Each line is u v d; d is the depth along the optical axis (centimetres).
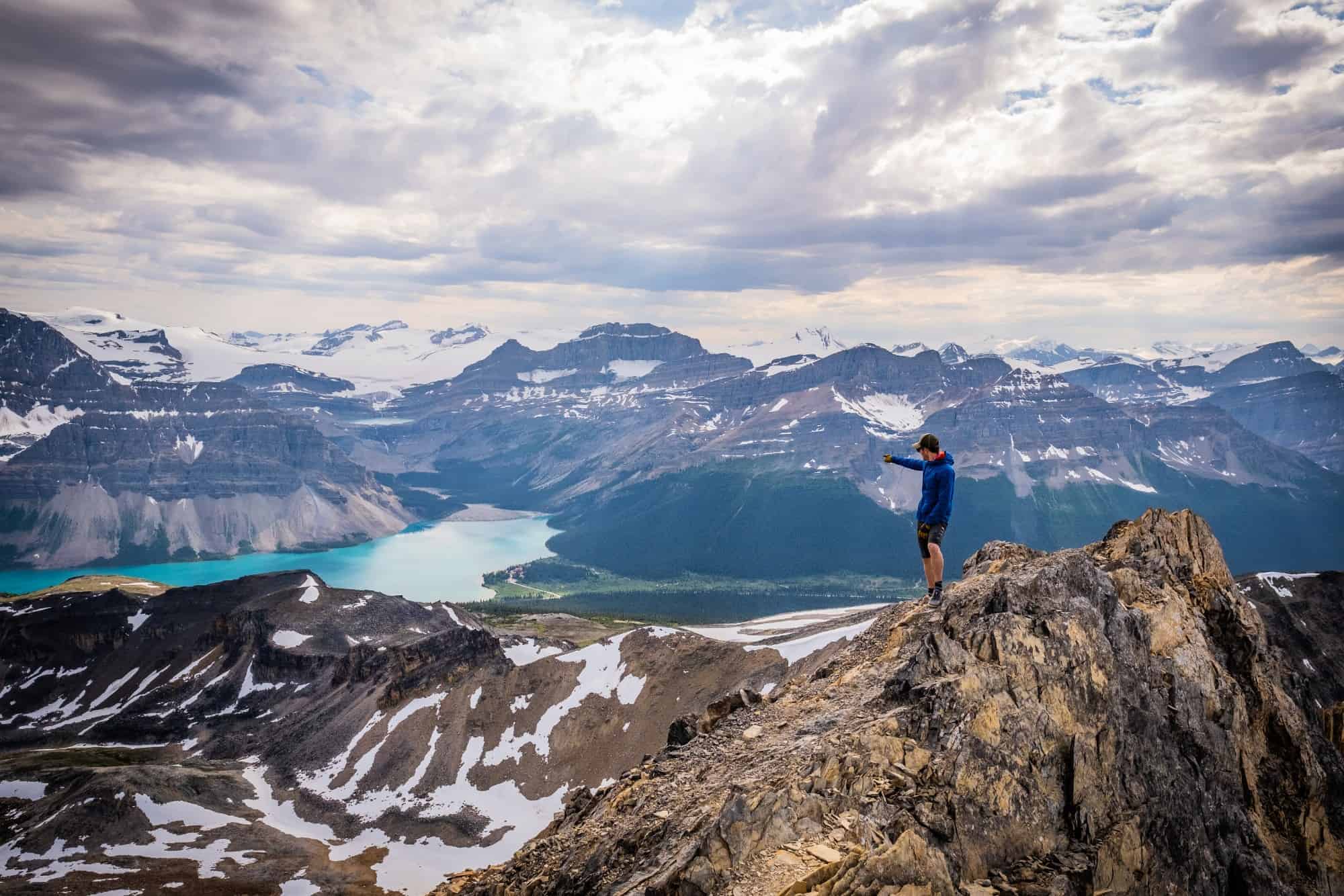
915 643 3306
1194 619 3753
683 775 3072
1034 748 2789
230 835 19538
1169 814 3006
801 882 2195
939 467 3562
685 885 2286
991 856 2558
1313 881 3362
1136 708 3117
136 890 16875
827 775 2536
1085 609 3198
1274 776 3588
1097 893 2608
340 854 18800
